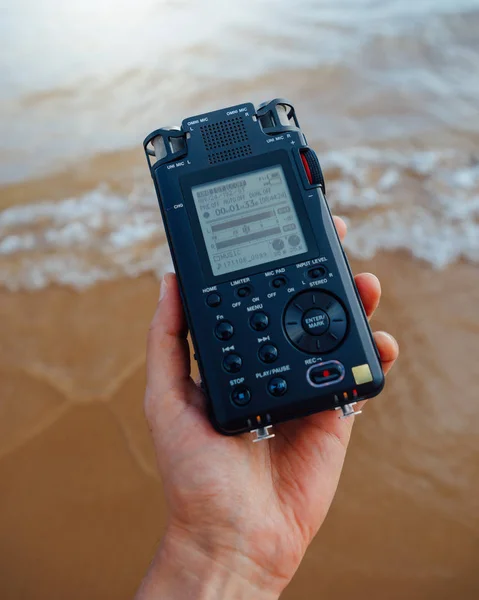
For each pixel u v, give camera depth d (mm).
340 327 349
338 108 822
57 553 497
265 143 376
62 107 859
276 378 342
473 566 474
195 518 341
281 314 351
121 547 497
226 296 354
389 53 892
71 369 591
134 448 540
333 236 365
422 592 466
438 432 535
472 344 582
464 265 636
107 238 694
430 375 565
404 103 821
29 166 786
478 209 685
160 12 979
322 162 746
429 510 498
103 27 966
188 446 344
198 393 363
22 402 572
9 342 614
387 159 745
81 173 769
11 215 728
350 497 506
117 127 826
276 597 344
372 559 479
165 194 372
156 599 331
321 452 368
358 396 343
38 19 982
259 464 356
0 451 545
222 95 855
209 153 376
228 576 336
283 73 875
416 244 654
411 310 605
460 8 944
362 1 969
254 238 364
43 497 522
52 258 679
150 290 641
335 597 465
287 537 346
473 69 866
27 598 480
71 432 551
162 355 362
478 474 514
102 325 619
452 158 742
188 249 363
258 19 958
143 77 888
